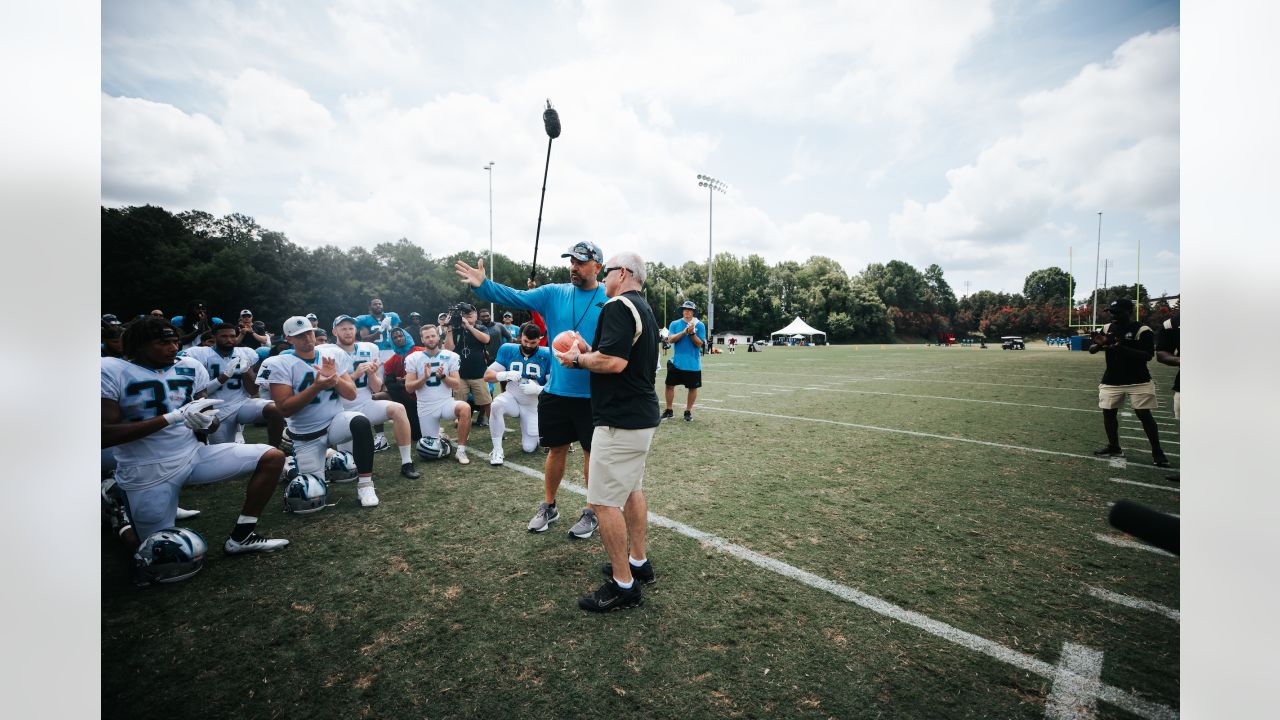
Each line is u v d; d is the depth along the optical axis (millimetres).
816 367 19734
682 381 8047
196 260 42312
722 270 83000
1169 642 2527
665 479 5023
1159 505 4340
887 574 3176
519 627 2668
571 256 3826
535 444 6094
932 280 104938
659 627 2658
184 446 3375
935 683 2260
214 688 2242
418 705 2150
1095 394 11133
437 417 5781
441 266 62781
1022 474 5176
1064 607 2824
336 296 49688
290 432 4492
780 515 4098
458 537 3727
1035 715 2086
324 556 3439
